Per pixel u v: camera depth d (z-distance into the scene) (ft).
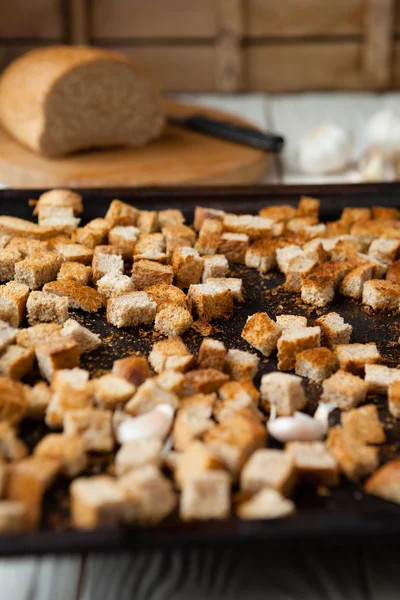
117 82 2.87
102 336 2.13
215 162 2.89
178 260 2.28
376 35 3.79
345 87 3.89
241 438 1.81
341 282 2.29
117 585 1.77
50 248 2.34
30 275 2.23
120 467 1.78
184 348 2.05
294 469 1.78
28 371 2.00
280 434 1.88
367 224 2.44
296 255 2.33
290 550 1.80
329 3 3.75
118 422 1.87
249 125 3.21
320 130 3.16
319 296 2.24
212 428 1.85
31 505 1.72
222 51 3.82
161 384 1.93
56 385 1.92
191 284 2.28
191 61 3.85
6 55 3.77
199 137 3.08
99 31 3.77
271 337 2.09
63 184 2.77
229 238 2.37
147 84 2.92
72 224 2.41
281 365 2.06
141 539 1.65
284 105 3.75
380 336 2.16
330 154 3.10
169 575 1.78
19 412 1.87
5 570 1.78
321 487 1.81
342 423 1.93
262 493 1.74
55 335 2.04
